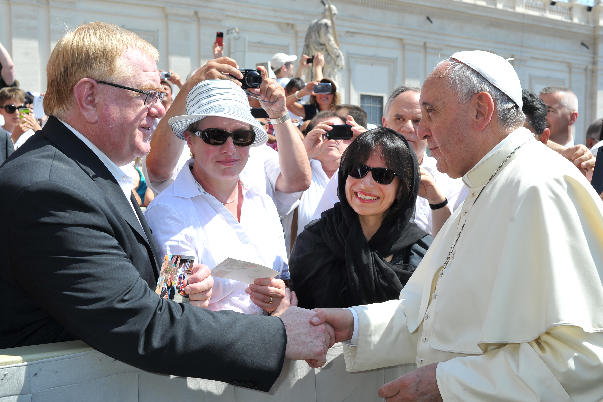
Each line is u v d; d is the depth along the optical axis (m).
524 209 1.65
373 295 2.36
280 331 1.79
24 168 1.58
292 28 18.30
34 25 14.42
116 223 1.66
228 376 1.68
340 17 19.00
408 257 2.50
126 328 1.54
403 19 20.33
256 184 2.63
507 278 1.62
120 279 1.56
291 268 2.58
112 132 1.78
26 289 1.57
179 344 1.59
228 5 17.05
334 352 2.13
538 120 3.13
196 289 1.91
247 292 2.25
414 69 20.70
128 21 15.73
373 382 2.25
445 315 1.81
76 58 1.74
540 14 23.50
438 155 1.96
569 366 1.54
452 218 2.06
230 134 2.25
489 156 1.83
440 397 1.73
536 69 23.84
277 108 2.77
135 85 1.78
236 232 2.32
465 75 1.83
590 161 3.32
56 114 1.79
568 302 1.53
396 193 2.40
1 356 1.54
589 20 25.00
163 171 2.77
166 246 2.17
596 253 1.65
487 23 22.28
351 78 19.44
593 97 25.39
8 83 5.81
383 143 2.36
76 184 1.58
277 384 1.97
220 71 2.59
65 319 1.54
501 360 1.62
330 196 3.12
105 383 1.65
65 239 1.51
